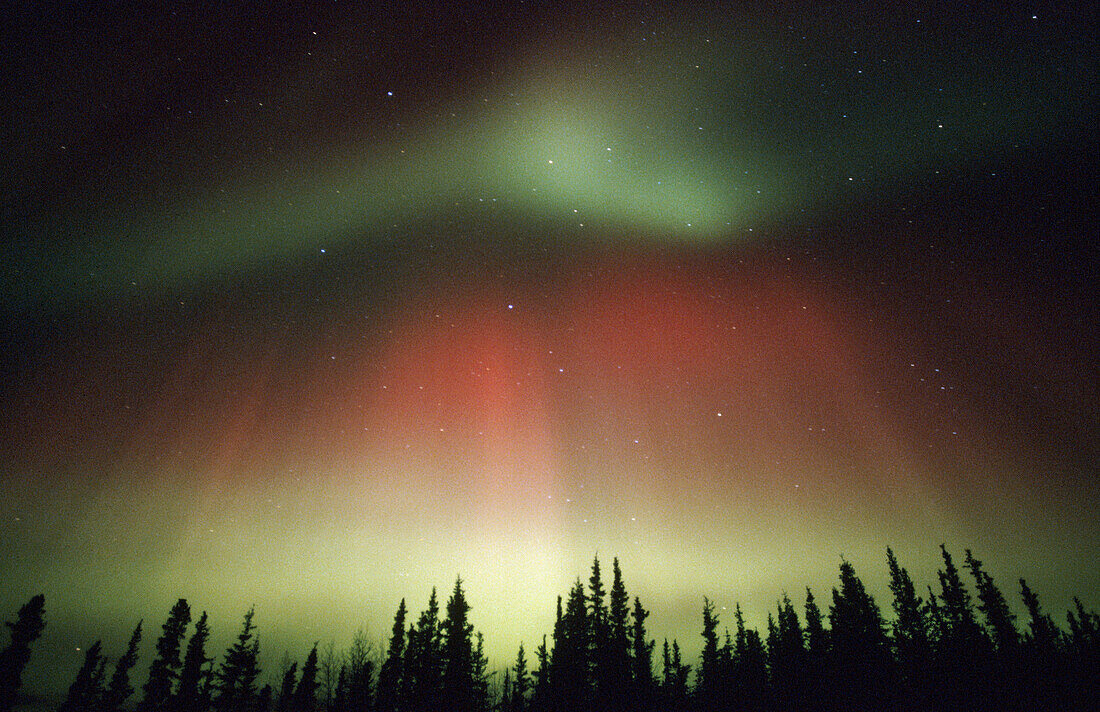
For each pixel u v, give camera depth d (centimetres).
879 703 2983
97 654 3350
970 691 2938
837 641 3428
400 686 3428
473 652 3819
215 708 3178
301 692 3631
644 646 3425
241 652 3366
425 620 3606
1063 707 2720
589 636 3419
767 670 3872
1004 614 3591
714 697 3553
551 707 3244
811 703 3180
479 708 3697
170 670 3117
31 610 2727
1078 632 3756
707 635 4141
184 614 3284
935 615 3603
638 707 3191
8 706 2552
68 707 3100
